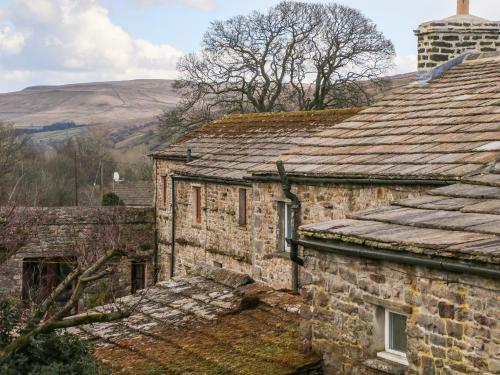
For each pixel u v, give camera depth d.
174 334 11.38
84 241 21.44
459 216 8.59
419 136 13.02
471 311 7.05
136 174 63.75
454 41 16.95
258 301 12.09
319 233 8.97
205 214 23.73
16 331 9.02
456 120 12.99
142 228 28.66
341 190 13.28
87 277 8.93
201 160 24.73
